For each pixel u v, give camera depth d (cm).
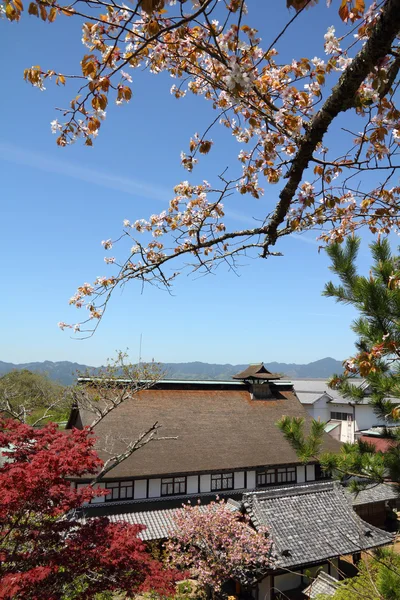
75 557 581
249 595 1331
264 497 1416
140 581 604
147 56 312
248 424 2088
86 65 241
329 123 248
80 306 506
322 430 604
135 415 1878
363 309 479
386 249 505
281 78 333
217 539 1255
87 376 1498
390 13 183
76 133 288
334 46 281
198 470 1689
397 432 538
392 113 263
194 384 2209
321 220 407
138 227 534
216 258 422
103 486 1576
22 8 212
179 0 200
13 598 498
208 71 315
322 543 1308
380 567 493
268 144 360
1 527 621
